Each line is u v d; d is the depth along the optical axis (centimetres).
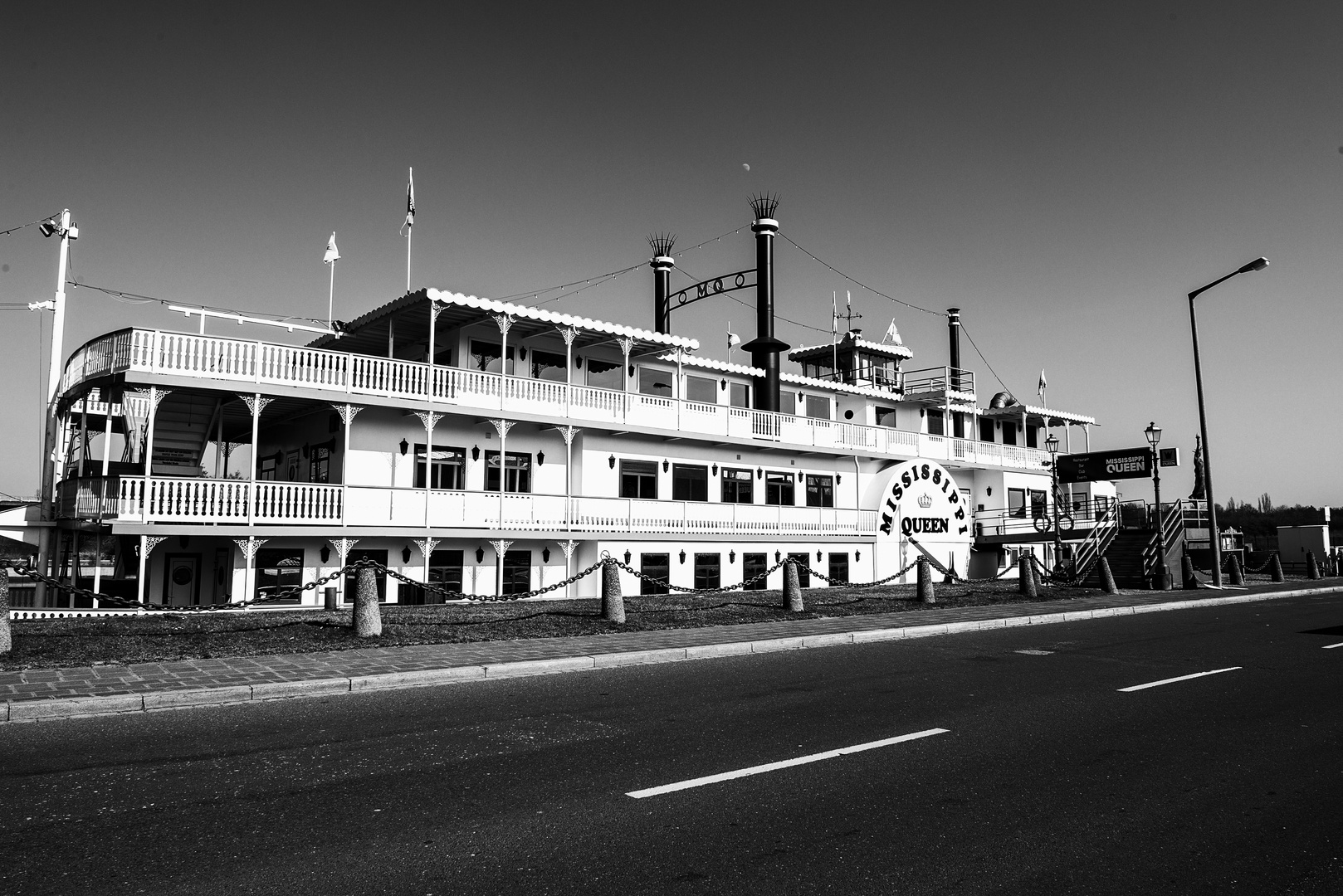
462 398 2434
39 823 568
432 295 2262
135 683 1026
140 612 1862
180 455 2722
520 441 2664
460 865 495
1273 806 611
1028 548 3950
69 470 2512
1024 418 4409
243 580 2188
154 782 666
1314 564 3784
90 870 486
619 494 2856
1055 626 1909
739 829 559
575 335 2691
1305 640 1584
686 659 1371
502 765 716
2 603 1191
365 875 480
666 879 476
